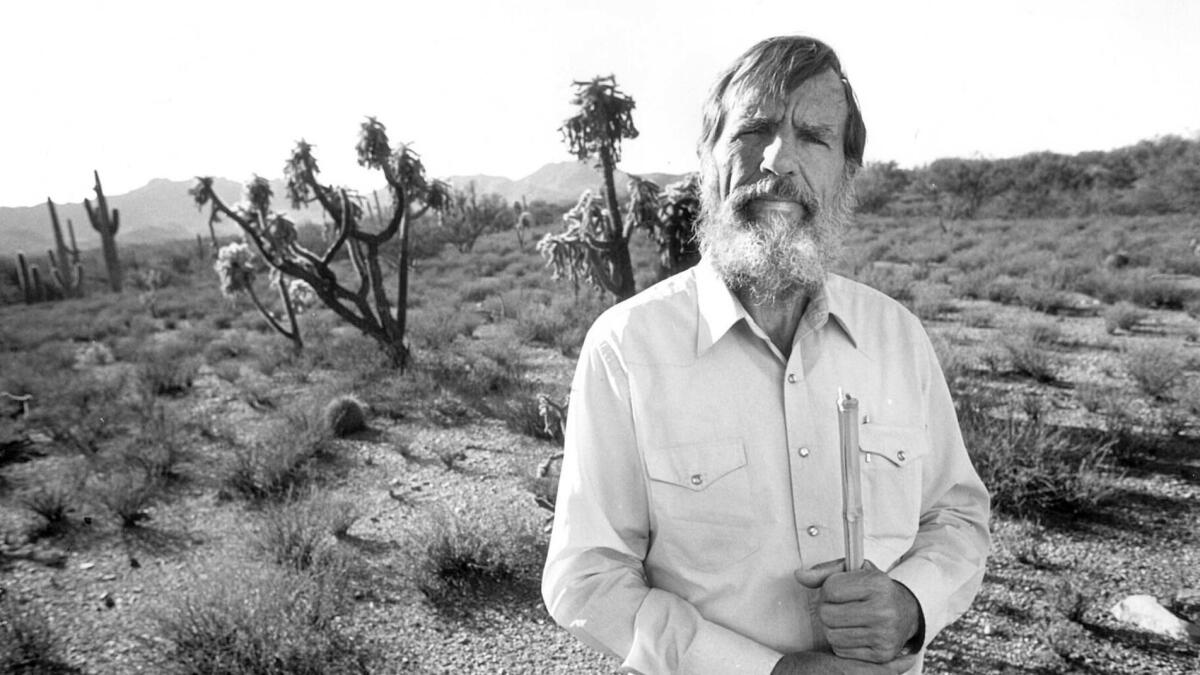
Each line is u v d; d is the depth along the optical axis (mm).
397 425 8250
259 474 6594
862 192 42656
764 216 1167
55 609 4609
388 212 49844
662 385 1164
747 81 1211
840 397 1048
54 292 36938
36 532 5801
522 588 4527
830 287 1265
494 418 8383
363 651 3893
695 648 1064
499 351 11352
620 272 7512
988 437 5676
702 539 1143
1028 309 13219
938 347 9297
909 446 1221
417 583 4523
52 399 10586
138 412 9648
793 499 1140
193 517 6070
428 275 28281
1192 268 16266
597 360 1204
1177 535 4590
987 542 1338
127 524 5945
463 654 3869
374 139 10781
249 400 10047
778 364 1176
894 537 1201
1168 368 7594
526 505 5836
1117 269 16719
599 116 6953
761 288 1177
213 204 10664
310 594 4148
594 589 1130
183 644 3854
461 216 41156
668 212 7086
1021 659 3486
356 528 5566
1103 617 3777
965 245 24328
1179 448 5953
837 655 1047
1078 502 4957
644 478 1179
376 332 11078
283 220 11141
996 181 41188
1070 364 8992
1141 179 38531
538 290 19953
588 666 3746
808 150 1185
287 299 13539
